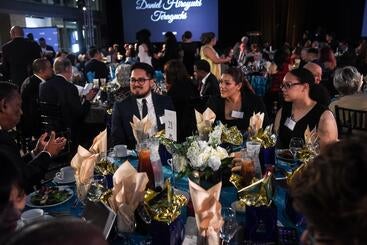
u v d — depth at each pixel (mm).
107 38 12258
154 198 1117
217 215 995
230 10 12234
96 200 1199
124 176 1136
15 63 4883
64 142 2031
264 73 5988
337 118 2645
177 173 1601
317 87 2523
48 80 3545
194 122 3146
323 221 498
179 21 11266
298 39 11914
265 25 12055
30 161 1872
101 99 4191
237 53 8930
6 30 7961
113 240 1140
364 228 461
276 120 2367
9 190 734
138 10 11492
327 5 11836
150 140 1681
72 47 10422
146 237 1129
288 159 1843
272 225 1096
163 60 6207
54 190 1572
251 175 1408
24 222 1197
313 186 513
